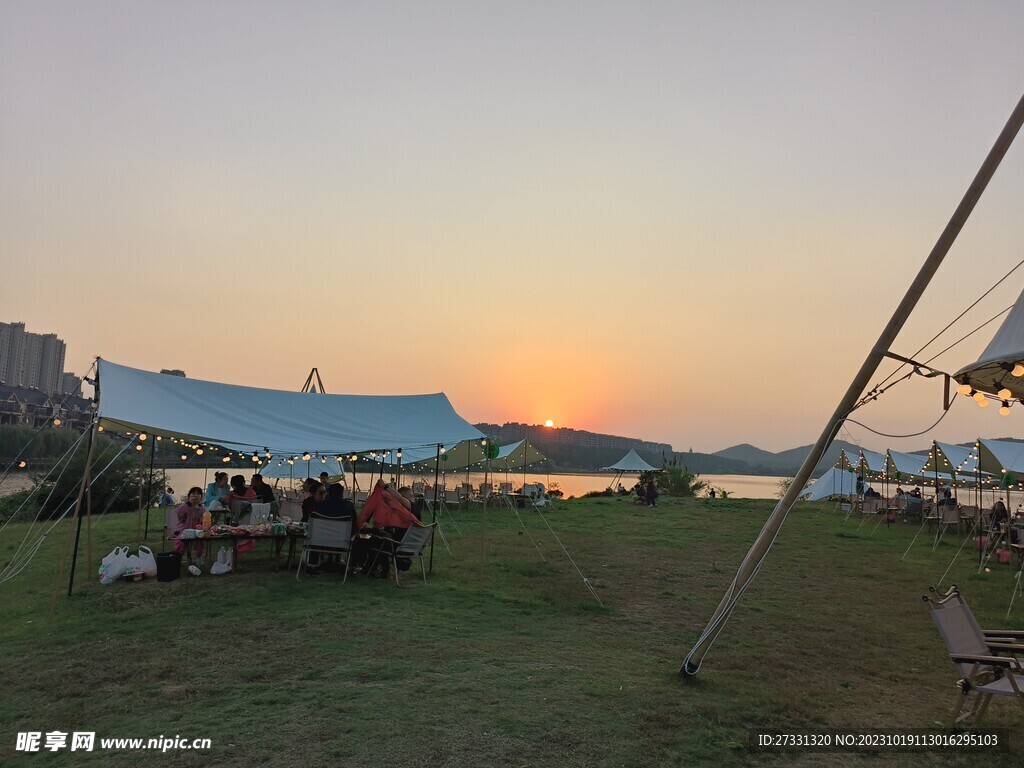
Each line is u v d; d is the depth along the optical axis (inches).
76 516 344.8
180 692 203.6
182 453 713.0
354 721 182.1
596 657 253.8
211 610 305.0
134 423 354.9
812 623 326.6
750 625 318.3
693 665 226.2
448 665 233.3
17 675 220.4
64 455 407.8
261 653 242.8
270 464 845.2
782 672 246.8
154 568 382.6
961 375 219.6
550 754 167.6
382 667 228.1
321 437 428.5
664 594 385.1
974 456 713.0
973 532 721.0
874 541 695.7
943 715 208.1
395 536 396.2
